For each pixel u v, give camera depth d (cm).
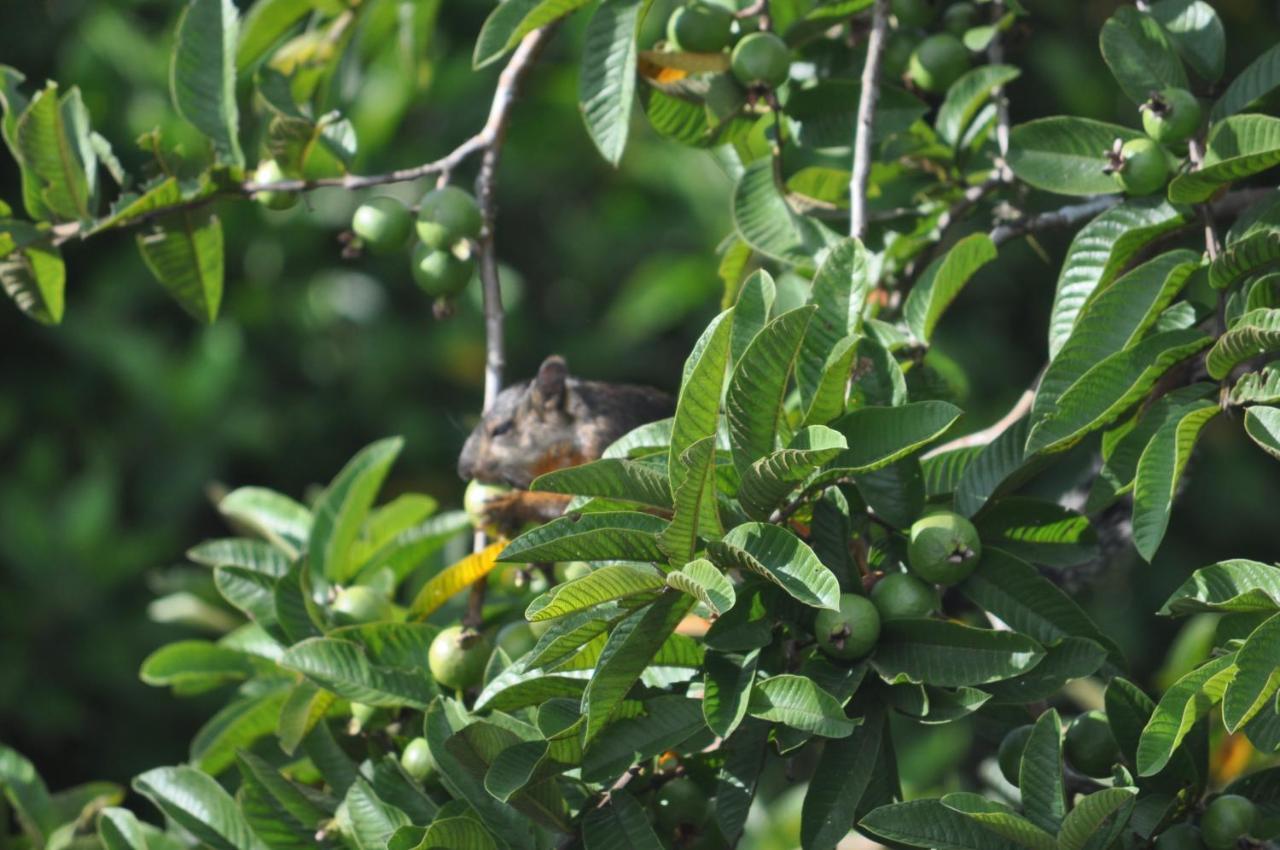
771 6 1102
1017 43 1102
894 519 1066
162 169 1091
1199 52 1077
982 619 1094
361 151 1244
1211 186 1067
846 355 1059
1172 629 1372
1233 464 1382
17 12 1364
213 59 1090
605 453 1068
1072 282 1073
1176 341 1064
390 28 1122
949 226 1096
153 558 1362
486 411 1090
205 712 1358
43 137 1088
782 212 1090
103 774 1333
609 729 1061
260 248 1430
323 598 1088
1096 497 1066
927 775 1116
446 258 1088
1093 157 1076
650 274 1323
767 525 1057
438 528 1093
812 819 1059
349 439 1454
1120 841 1061
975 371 1341
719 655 1061
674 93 1088
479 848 1061
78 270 1428
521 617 1091
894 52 1098
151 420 1407
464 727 1059
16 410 1412
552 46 1357
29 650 1317
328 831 1073
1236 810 1061
